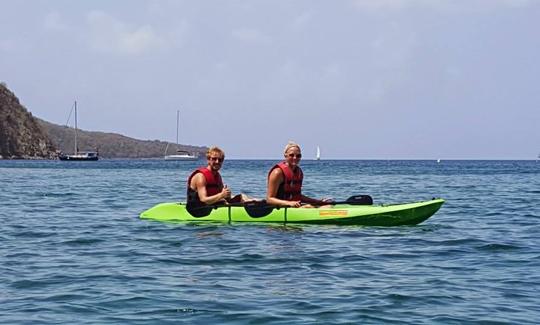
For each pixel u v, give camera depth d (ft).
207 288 26.07
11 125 478.18
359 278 28.14
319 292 25.45
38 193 89.56
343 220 44.91
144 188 106.11
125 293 25.17
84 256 33.58
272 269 29.99
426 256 33.65
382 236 40.60
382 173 209.36
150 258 32.83
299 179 46.52
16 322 21.40
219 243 37.50
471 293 25.44
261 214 45.78
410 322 21.57
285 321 21.59
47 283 27.02
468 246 36.91
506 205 68.28
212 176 47.03
